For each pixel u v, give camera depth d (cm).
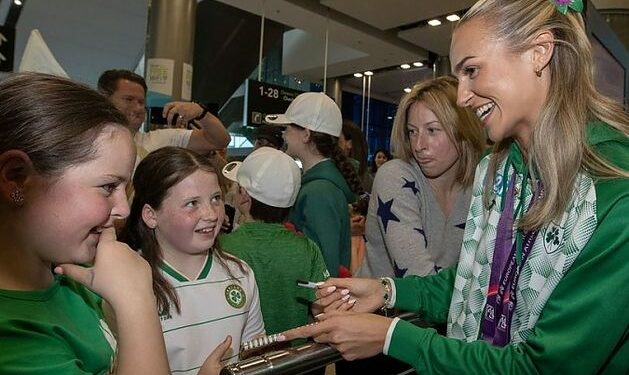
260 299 148
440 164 143
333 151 200
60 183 61
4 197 61
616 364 81
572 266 81
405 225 144
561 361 76
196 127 247
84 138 62
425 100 143
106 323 86
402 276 140
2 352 57
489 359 81
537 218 86
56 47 707
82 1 551
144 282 68
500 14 83
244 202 171
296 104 201
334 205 178
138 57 739
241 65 675
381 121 882
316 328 90
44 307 67
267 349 93
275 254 151
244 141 679
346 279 117
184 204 122
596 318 75
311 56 752
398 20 586
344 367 138
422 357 86
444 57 704
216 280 130
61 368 61
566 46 83
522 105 84
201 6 611
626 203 76
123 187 68
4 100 61
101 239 69
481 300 100
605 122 85
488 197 104
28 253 64
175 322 118
